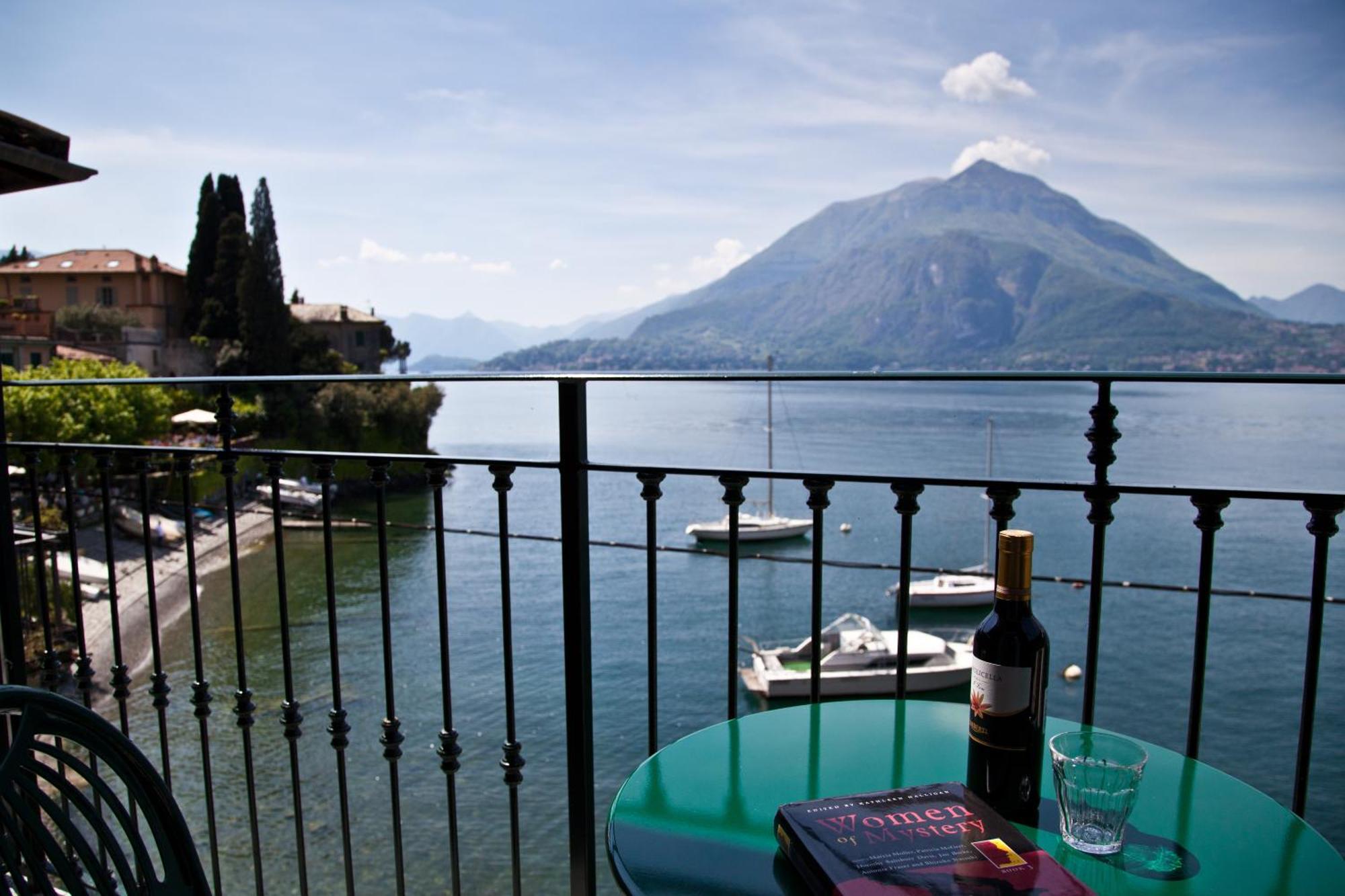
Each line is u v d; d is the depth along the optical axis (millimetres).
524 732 18109
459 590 29094
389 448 48625
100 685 20969
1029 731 1068
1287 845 991
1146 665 23734
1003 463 62156
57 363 35125
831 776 1176
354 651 23047
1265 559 35062
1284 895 893
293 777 2016
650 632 1726
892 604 30922
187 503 2064
